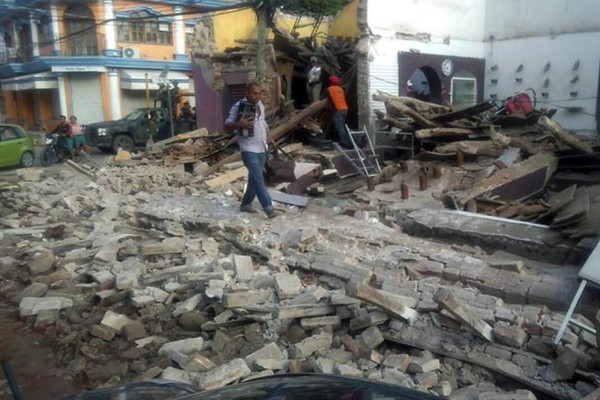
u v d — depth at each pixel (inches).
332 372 165.5
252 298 213.3
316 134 532.4
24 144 757.9
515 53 650.8
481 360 168.6
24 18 1288.1
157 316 223.1
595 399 140.2
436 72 617.3
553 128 387.5
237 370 164.9
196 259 265.7
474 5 653.3
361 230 298.5
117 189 430.0
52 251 301.3
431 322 187.3
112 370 185.8
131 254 286.0
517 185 359.3
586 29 589.3
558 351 165.8
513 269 229.0
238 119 316.5
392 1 559.2
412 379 162.9
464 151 403.5
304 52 616.4
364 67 548.1
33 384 182.7
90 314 230.8
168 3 1224.2
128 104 1246.9
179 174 461.7
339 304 202.1
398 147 506.9
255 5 568.4
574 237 255.8
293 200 358.9
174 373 173.0
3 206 422.6
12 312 239.1
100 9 1180.5
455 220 301.7
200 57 668.1
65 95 1216.8
